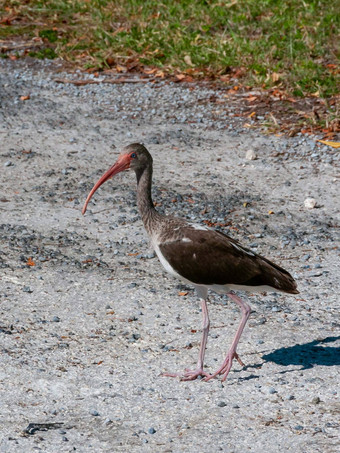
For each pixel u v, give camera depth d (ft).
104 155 55.26
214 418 27.45
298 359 31.40
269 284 30.07
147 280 38.78
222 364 30.12
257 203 47.83
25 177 51.72
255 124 59.67
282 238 43.14
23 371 30.60
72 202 48.11
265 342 32.86
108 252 41.91
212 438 26.25
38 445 25.98
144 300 36.70
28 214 46.42
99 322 34.71
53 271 39.63
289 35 73.10
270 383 29.68
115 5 83.15
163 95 65.67
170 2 82.38
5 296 37.01
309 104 62.03
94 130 59.36
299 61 68.28
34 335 33.50
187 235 30.45
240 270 29.78
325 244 42.50
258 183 50.75
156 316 35.22
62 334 33.65
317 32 73.10
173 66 70.69
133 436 26.45
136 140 57.52
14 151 55.62
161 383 29.91
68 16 83.82
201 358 30.55
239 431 26.63
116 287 37.99
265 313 35.42
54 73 71.31
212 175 51.90
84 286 38.09
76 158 54.75
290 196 48.83
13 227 44.68
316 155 54.29
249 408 28.07
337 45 70.85
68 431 26.81
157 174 51.98
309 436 26.14
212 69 69.36
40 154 55.21
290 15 77.15
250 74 67.10
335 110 60.54
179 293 37.47
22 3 87.04
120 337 33.42
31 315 35.24
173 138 57.77
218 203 47.73
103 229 44.68
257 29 75.82
